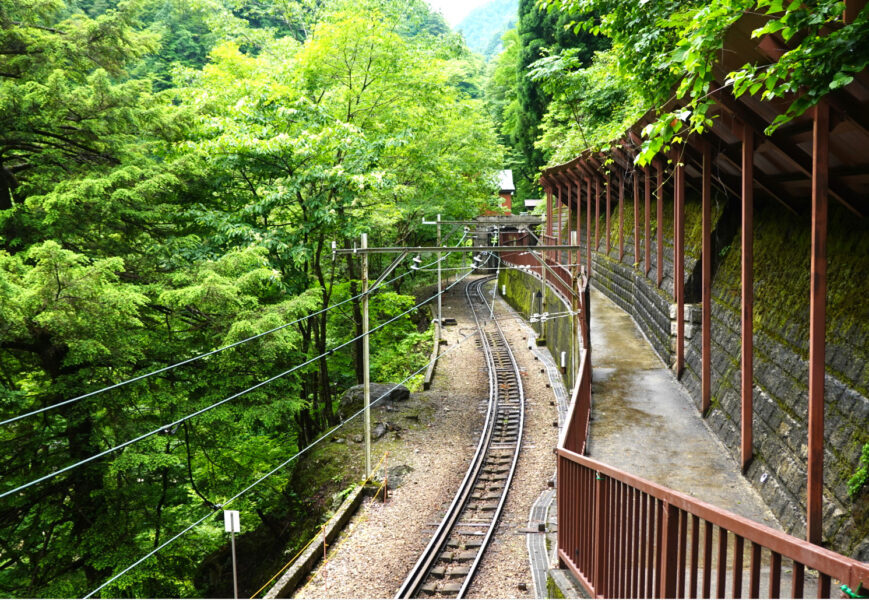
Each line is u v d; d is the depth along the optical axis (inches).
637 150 681.0
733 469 422.3
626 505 197.5
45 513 573.3
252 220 775.1
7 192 593.9
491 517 567.2
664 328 693.3
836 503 302.8
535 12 1684.3
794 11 222.7
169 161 703.7
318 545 515.5
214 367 601.6
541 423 818.8
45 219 525.3
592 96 863.7
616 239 1111.6
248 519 741.3
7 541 579.5
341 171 749.3
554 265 1133.1
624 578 196.1
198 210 705.6
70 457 559.8
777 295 447.2
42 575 572.1
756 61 293.1
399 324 1421.0
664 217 826.8
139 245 637.3
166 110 657.0
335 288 1017.5
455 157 1310.3
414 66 967.6
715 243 617.0
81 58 592.1
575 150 1104.2
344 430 799.7
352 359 1173.7
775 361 417.7
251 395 619.5
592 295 1141.1
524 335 1326.3
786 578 248.4
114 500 552.4
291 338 613.3
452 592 442.9
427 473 672.4
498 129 2363.4
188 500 656.4
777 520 346.6
